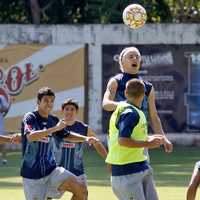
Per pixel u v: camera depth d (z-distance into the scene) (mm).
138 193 23531
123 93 25844
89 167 51500
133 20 29891
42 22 74562
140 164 23625
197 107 65688
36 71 65188
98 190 39125
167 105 65688
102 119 65500
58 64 65250
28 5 74875
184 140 65812
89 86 65438
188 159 56812
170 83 65625
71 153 28531
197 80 65625
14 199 35781
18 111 65000
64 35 65250
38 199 26172
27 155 25969
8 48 65125
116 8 72375
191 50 65625
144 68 65625
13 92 65000
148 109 26234
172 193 37688
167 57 65625
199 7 78062
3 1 75125
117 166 23641
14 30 65062
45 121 26125
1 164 52625
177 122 65750
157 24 65500
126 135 23141
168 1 78312
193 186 25953
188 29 65562
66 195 36688
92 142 27391
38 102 26125
